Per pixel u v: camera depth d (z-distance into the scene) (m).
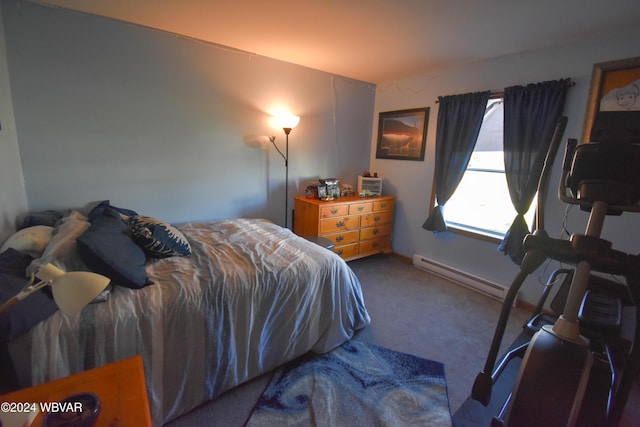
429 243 3.47
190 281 1.55
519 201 2.58
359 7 1.88
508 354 1.78
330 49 2.67
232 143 2.96
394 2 1.80
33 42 2.00
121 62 2.31
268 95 3.08
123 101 2.37
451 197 3.20
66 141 2.21
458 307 2.65
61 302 0.76
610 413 1.16
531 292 2.64
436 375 1.82
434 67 3.08
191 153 2.75
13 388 1.11
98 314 1.27
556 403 1.09
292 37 2.43
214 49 2.69
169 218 2.74
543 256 1.23
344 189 3.71
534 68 2.50
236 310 1.58
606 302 1.91
